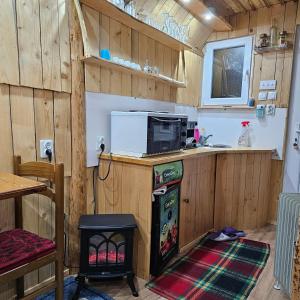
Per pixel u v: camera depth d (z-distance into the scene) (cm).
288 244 161
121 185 200
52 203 181
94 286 185
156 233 194
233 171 284
